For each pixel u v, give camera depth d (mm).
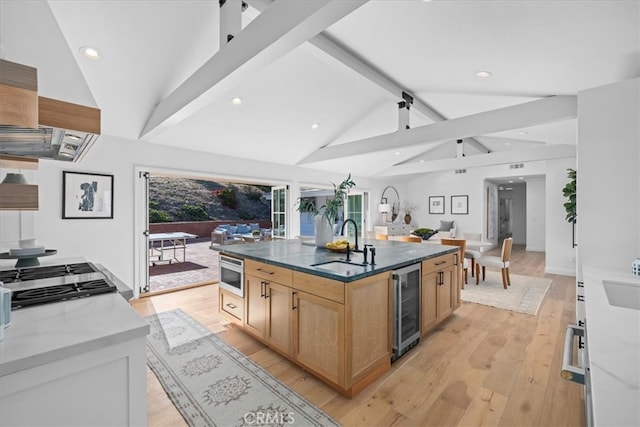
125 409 958
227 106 3842
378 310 2148
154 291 4344
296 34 1685
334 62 2926
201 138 4402
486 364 2354
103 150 3775
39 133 1211
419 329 2619
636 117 2014
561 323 3213
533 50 2121
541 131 4352
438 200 9312
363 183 8461
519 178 8625
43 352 799
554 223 5906
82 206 3588
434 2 1808
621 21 1628
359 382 1992
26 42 2086
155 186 13641
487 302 3938
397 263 2334
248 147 5020
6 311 923
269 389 2031
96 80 2805
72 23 2203
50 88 2529
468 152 8039
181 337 2840
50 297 1206
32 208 1469
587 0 1496
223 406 1861
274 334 2438
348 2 1438
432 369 2279
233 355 2490
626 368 708
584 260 2172
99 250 3723
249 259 2689
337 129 5195
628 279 1742
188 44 2643
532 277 5496
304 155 5945
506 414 1792
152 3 2199
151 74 2889
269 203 17125
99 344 889
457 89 3424
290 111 4293
